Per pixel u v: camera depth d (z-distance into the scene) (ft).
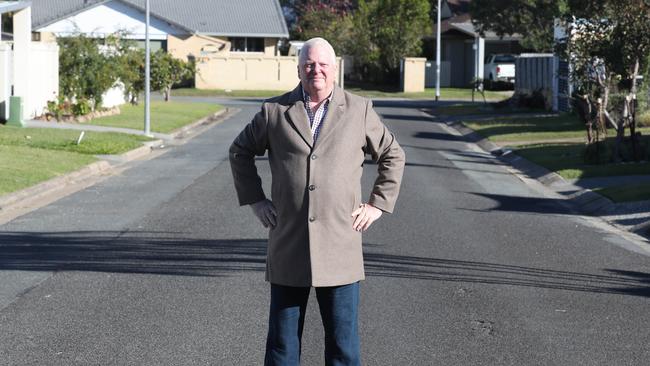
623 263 36.09
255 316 27.07
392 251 37.45
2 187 52.42
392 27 203.10
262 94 186.09
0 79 89.71
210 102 153.58
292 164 17.25
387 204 17.83
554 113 119.85
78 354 23.41
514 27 153.38
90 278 32.04
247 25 200.13
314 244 17.16
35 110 95.86
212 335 25.11
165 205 49.83
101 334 25.20
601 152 68.44
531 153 76.95
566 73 114.42
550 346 24.44
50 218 45.42
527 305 28.78
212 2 203.31
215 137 96.43
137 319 26.73
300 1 261.85
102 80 107.65
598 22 69.82
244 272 33.12
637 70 70.03
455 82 214.90
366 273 33.01
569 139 88.63
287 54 233.96
